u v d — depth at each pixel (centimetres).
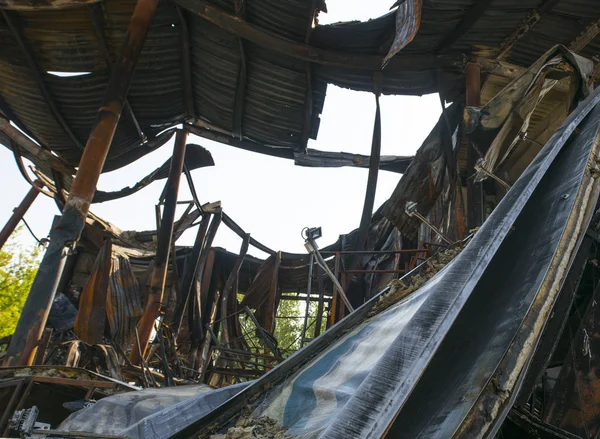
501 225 329
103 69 1616
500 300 320
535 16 1262
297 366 460
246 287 2445
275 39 1419
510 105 852
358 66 1446
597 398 400
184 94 1780
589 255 440
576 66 677
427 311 285
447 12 1264
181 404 470
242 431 357
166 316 1997
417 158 1418
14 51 1573
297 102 1658
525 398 348
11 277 2894
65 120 1769
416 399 282
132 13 1455
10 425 340
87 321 1477
